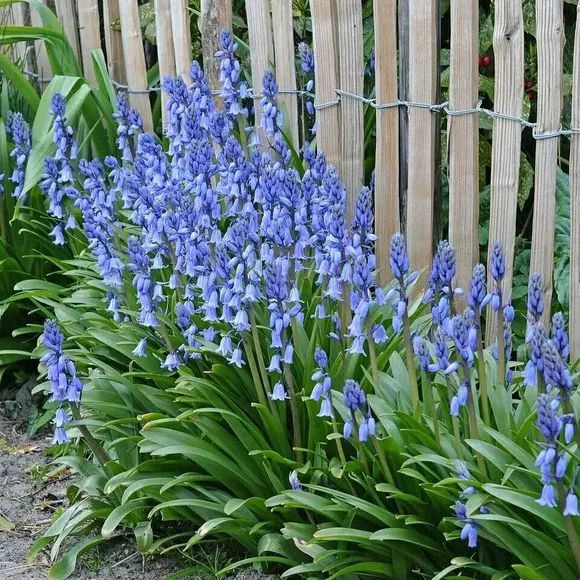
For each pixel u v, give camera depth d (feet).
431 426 8.30
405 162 9.56
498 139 9.10
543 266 9.05
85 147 11.03
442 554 8.28
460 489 8.13
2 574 8.91
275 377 8.87
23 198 10.61
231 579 8.64
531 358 7.99
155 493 8.76
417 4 9.27
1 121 10.76
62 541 9.03
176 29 10.75
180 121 10.03
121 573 8.84
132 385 9.07
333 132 9.86
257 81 10.34
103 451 8.95
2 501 9.52
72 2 11.53
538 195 9.00
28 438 10.18
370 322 8.43
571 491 7.78
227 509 8.47
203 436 8.86
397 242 8.21
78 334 9.73
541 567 7.88
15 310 10.68
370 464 8.46
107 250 9.42
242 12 11.44
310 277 9.19
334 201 8.80
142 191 9.37
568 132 8.87
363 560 8.36
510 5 8.92
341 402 8.55
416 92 9.37
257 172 9.20
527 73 10.19
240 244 8.58
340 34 9.68
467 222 9.32
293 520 8.65
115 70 11.41
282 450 8.75
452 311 8.52
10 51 11.84
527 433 8.25
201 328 9.21
